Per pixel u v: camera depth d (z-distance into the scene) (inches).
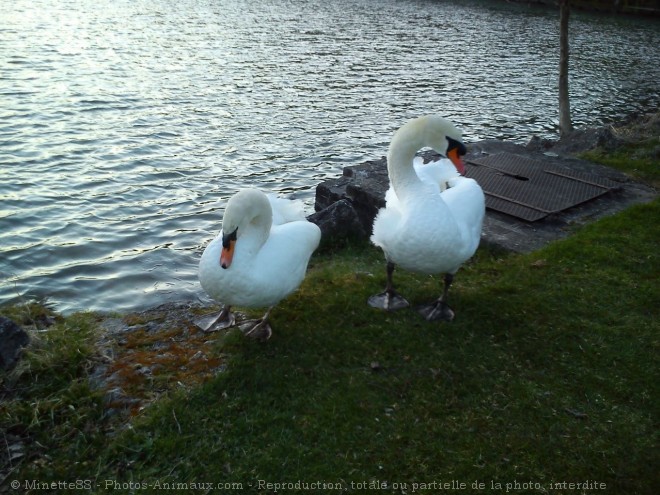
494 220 309.7
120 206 402.6
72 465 156.9
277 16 1326.3
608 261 270.5
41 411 171.2
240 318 225.3
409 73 885.2
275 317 223.5
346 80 818.2
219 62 863.1
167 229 376.8
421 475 158.2
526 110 733.3
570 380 196.7
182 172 470.3
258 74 812.0
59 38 908.6
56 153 477.7
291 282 202.7
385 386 188.4
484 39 1190.3
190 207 411.8
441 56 1018.1
